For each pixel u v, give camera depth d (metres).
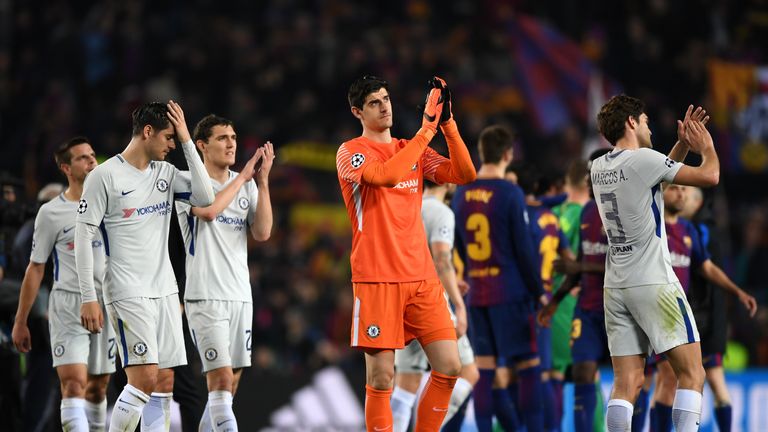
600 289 29.52
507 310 30.28
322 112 64.00
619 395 23.98
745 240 56.59
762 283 52.94
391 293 23.44
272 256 52.44
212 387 25.47
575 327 30.00
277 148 61.88
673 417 23.52
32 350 30.47
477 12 71.50
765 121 63.38
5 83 66.00
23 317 27.25
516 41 62.47
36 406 30.27
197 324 25.61
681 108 66.00
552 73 61.84
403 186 23.81
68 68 65.75
